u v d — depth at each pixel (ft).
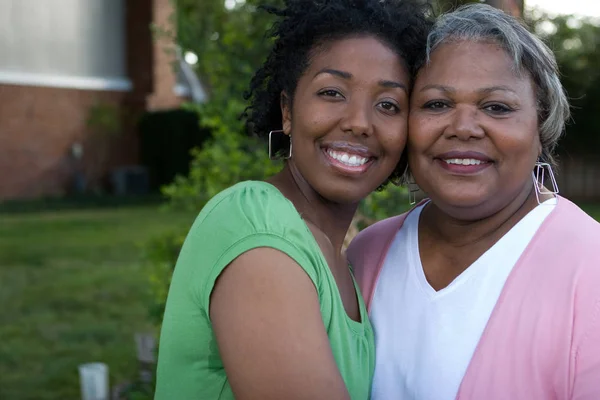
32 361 20.75
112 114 65.26
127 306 26.58
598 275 5.63
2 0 60.90
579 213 6.17
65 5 64.34
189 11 18.92
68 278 30.94
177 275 5.67
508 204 6.36
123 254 36.01
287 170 6.51
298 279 5.23
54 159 63.67
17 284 29.86
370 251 7.18
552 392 5.67
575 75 53.72
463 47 6.14
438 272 6.60
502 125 6.01
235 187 5.79
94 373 16.70
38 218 49.16
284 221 5.43
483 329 6.04
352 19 5.99
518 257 6.08
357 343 6.20
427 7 6.54
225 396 5.54
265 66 6.67
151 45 67.46
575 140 56.85
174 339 5.65
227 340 5.14
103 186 66.39
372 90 6.04
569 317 5.62
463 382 5.94
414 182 7.11
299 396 4.99
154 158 67.72
